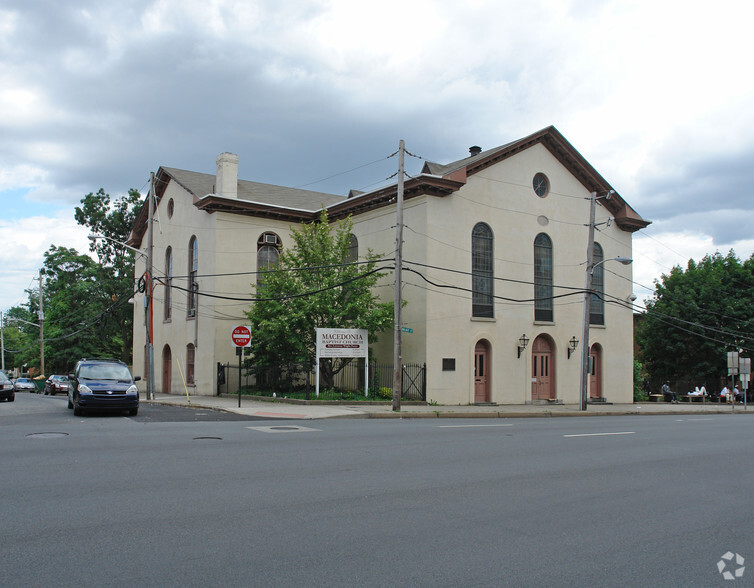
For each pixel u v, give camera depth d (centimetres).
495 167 3067
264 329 2758
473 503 785
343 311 2716
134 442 1205
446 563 561
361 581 511
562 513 754
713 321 4531
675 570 570
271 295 2786
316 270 2805
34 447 1119
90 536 604
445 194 2856
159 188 4019
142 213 4300
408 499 792
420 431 1560
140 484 826
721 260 4947
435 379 2755
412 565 552
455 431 1585
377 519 694
